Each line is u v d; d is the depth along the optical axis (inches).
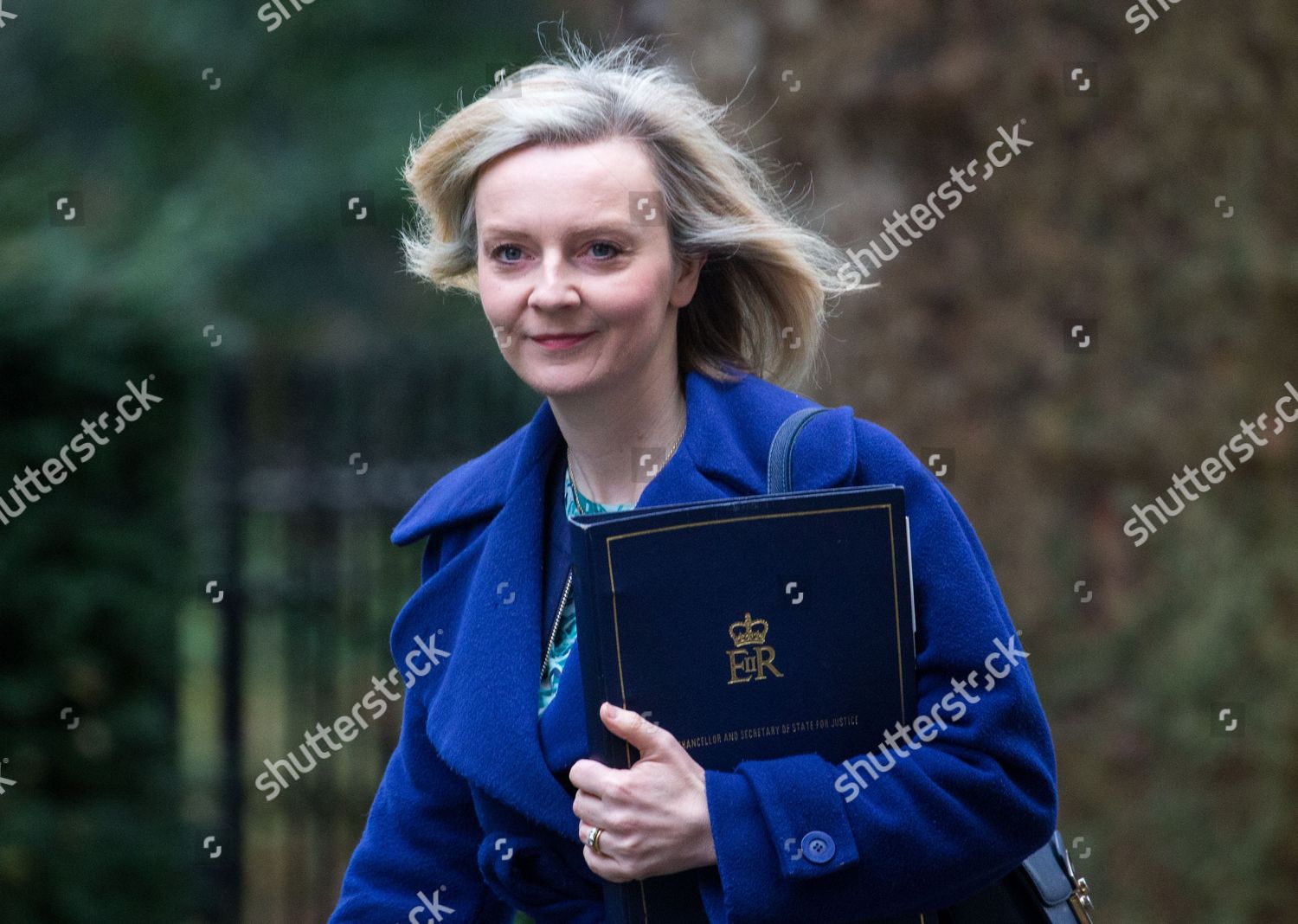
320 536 560.7
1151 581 385.4
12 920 479.5
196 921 543.2
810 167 405.1
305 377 554.6
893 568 168.9
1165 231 389.7
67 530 488.7
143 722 505.4
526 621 185.8
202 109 1200.2
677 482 180.2
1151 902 381.7
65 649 488.4
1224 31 389.4
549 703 181.8
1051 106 391.2
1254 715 379.2
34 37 1204.5
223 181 1154.7
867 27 396.5
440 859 202.4
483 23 1207.6
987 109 391.9
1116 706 384.8
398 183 1137.4
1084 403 388.2
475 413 544.7
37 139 1224.2
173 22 1182.3
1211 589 382.3
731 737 165.8
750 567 165.6
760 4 407.5
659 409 185.9
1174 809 380.2
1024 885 181.0
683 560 164.1
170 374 510.0
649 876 165.9
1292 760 376.8
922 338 396.5
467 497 199.0
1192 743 380.5
